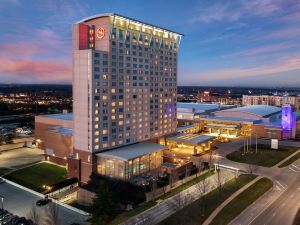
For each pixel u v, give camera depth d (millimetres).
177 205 89438
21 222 80125
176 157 138000
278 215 84438
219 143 178125
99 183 102125
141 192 96062
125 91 125062
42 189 109062
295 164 134125
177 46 154625
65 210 91000
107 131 118125
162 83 146125
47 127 163000
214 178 114062
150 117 140000
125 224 78688
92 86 110375
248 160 139625
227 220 81188
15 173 126188
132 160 111812
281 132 193625
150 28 135375
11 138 195875
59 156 137875
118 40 120188
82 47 116000
